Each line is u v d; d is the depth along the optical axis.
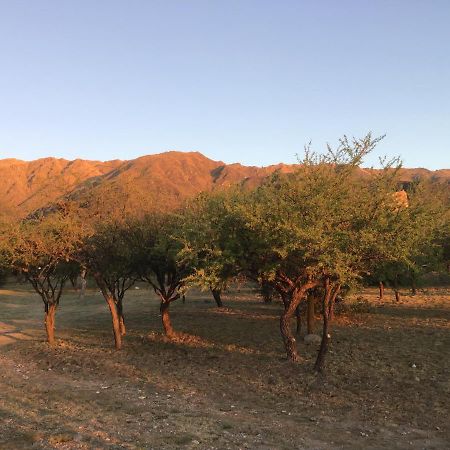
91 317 30.41
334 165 13.95
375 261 14.52
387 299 31.83
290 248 13.09
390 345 17.25
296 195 13.58
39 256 18.50
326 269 13.41
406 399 11.66
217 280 14.33
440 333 19.22
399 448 8.84
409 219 13.82
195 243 14.93
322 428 9.92
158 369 15.48
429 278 43.44
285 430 9.76
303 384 13.16
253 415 10.79
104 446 8.45
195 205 18.25
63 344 20.69
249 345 18.45
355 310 24.22
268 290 24.73
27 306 39.31
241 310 28.70
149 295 42.34
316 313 23.61
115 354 18.03
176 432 9.38
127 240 18.80
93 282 52.19
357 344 17.62
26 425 9.70
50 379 14.68
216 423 10.09
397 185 14.14
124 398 12.16
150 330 23.08
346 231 13.28
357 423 10.24
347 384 13.00
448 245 27.77
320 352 14.22
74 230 17.92
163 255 18.34
